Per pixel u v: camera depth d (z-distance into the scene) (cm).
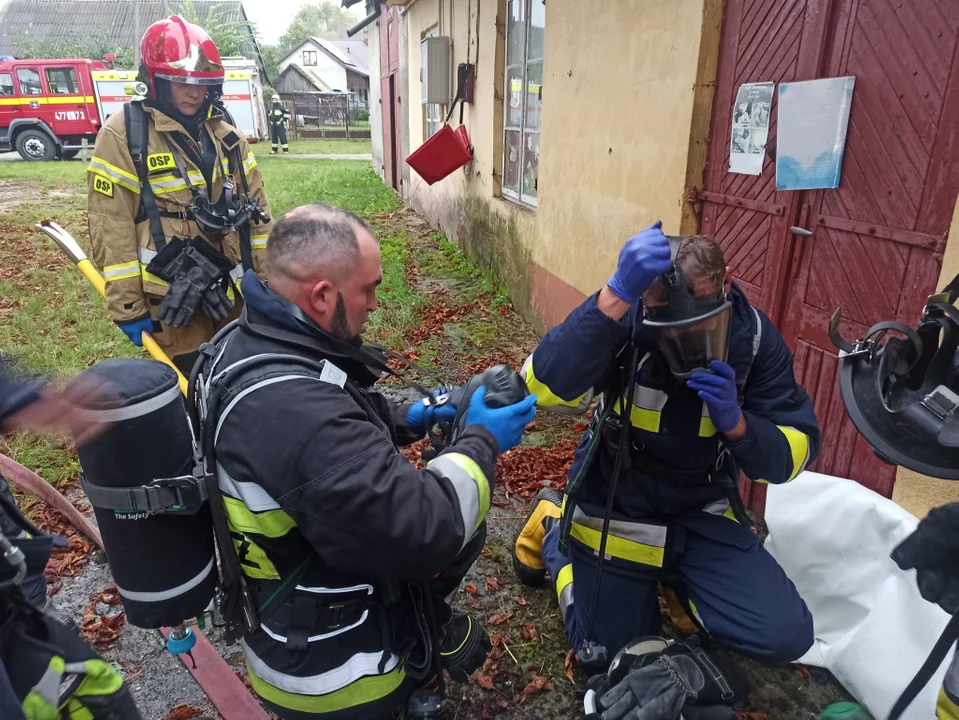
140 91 298
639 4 377
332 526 146
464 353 559
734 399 183
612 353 194
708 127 333
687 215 347
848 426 261
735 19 306
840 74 249
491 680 245
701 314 173
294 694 173
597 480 226
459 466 159
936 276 217
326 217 159
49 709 118
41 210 1131
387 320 618
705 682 197
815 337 276
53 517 331
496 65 686
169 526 153
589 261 467
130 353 525
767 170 292
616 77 410
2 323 591
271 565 164
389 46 1385
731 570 208
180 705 233
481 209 771
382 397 192
